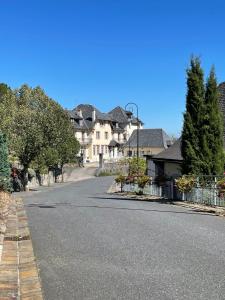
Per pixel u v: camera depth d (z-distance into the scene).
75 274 7.51
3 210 16.20
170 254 8.77
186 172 22.09
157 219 13.98
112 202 21.69
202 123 21.81
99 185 53.16
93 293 6.50
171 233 11.16
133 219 13.97
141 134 104.56
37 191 41.56
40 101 43.78
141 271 7.59
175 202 21.02
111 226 12.45
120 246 9.60
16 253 8.95
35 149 41.81
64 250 9.33
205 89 22.06
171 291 6.47
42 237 10.87
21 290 6.59
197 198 20.27
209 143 21.89
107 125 104.81
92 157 98.81
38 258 8.66
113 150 106.75
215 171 21.80
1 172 24.11
